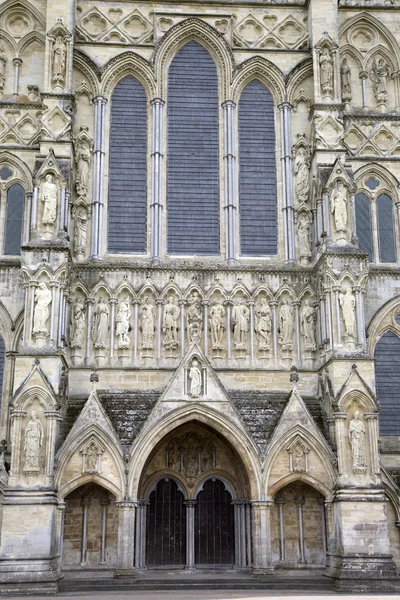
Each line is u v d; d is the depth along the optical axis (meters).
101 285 43.47
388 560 37.12
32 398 38.47
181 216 46.22
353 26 51.12
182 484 41.59
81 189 45.44
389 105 50.00
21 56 48.62
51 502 36.91
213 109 48.16
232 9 49.47
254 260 45.62
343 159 44.97
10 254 45.22
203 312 43.72
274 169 47.50
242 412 40.88
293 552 40.28
